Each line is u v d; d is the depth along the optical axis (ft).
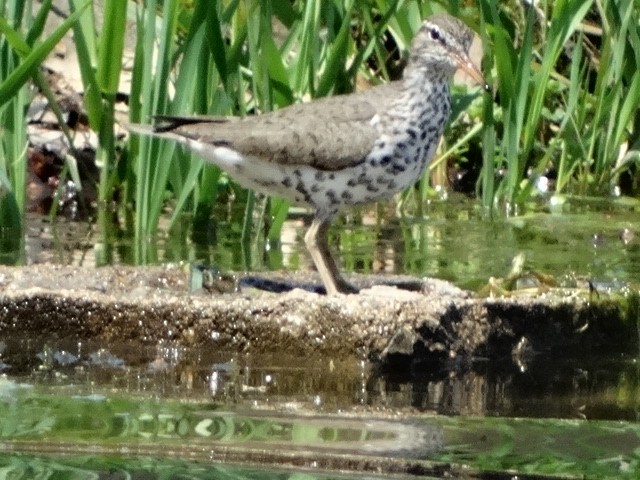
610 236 47.60
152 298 33.73
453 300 33.73
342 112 39.11
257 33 46.91
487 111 51.03
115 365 32.14
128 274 37.83
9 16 45.19
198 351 33.35
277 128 38.63
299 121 38.81
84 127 55.72
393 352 32.73
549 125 56.59
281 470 23.82
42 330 33.68
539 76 51.78
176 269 38.27
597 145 55.83
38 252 43.14
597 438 26.37
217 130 38.99
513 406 29.22
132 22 56.49
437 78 40.34
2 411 27.55
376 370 32.60
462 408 28.86
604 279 39.63
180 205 46.83
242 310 33.27
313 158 38.40
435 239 47.03
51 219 49.21
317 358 32.99
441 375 32.42
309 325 33.06
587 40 57.16
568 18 50.14
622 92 54.95
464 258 43.70
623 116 53.62
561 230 48.57
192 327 33.40
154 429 26.27
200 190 47.75
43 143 54.60
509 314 34.32
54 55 57.06
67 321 33.63
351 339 32.81
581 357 34.94
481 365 33.58
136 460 24.29
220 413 27.68
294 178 38.88
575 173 56.44
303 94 48.32
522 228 48.98
